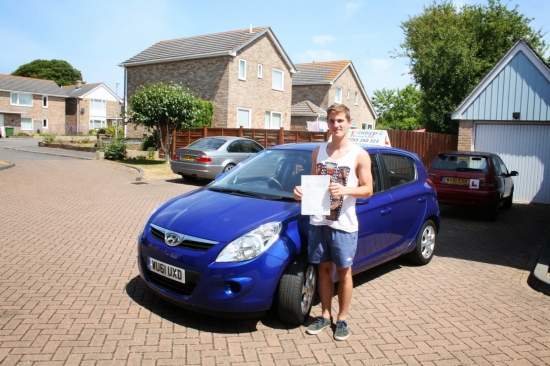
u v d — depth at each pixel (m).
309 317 4.34
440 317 4.53
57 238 6.75
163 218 4.38
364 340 3.94
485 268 6.36
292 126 34.66
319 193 3.59
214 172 13.26
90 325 3.93
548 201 13.05
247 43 25.86
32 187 11.56
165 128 19.41
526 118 12.88
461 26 29.64
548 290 5.36
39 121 53.97
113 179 14.12
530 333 4.25
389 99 52.41
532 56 12.64
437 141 16.89
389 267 6.18
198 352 3.57
